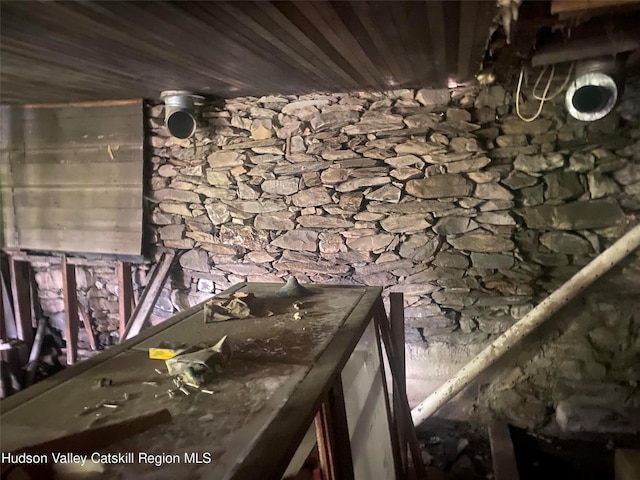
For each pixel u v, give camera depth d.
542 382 2.98
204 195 3.40
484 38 1.89
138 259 3.52
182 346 1.63
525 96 2.83
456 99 2.94
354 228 3.16
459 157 2.93
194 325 1.93
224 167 3.34
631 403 2.83
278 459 1.02
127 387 1.38
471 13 1.58
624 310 2.81
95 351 3.78
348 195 3.13
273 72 2.41
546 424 2.96
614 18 1.88
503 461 2.60
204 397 1.31
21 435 1.12
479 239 2.98
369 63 2.25
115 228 3.48
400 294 2.61
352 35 1.78
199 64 2.19
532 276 2.93
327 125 3.13
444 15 1.59
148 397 1.32
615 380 2.86
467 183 2.93
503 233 2.94
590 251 2.83
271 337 1.77
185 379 1.41
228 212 3.36
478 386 3.09
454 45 1.98
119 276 3.50
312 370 1.47
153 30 1.63
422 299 3.13
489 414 3.06
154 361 1.56
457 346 3.13
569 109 2.41
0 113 3.62
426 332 3.16
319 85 2.81
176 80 2.62
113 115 3.41
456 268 3.05
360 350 2.21
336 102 3.11
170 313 3.61
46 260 3.63
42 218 3.63
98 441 1.08
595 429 2.85
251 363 1.54
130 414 1.22
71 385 1.39
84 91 2.98
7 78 2.50
